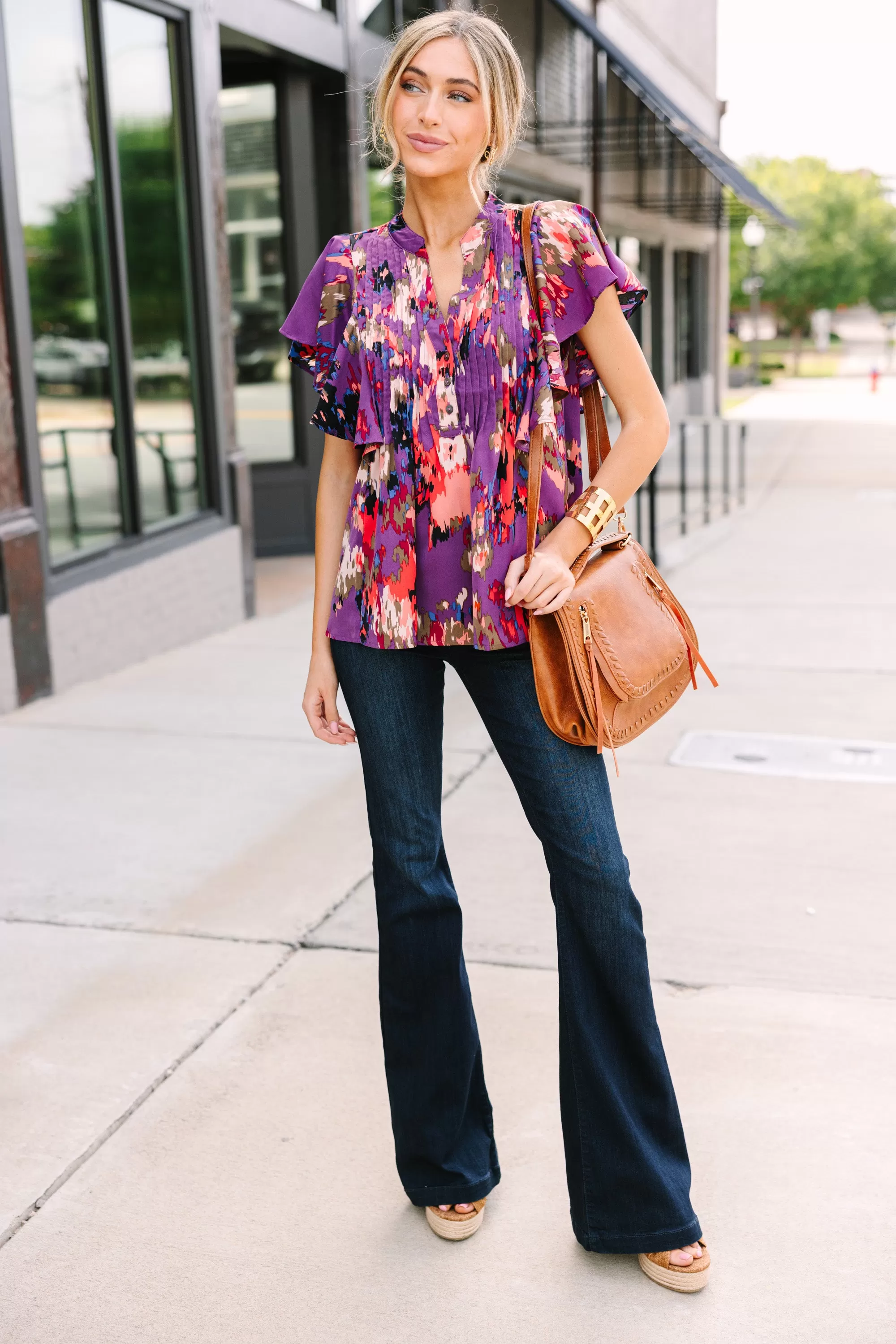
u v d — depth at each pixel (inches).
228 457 281.7
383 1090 100.3
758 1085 98.8
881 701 207.2
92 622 229.8
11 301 205.0
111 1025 110.7
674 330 871.1
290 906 134.2
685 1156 78.8
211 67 271.1
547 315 70.6
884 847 145.7
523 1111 96.3
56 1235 84.3
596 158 538.0
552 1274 79.6
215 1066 104.0
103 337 240.7
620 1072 76.1
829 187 2509.8
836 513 428.1
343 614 76.2
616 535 77.5
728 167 596.1
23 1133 95.6
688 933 124.7
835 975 115.6
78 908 134.5
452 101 69.1
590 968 74.7
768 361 2394.2
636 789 167.2
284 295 353.1
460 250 71.4
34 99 217.3
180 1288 79.0
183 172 267.1
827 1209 84.7
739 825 153.5
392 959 78.4
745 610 280.2
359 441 73.3
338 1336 74.7
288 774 176.9
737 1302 76.6
